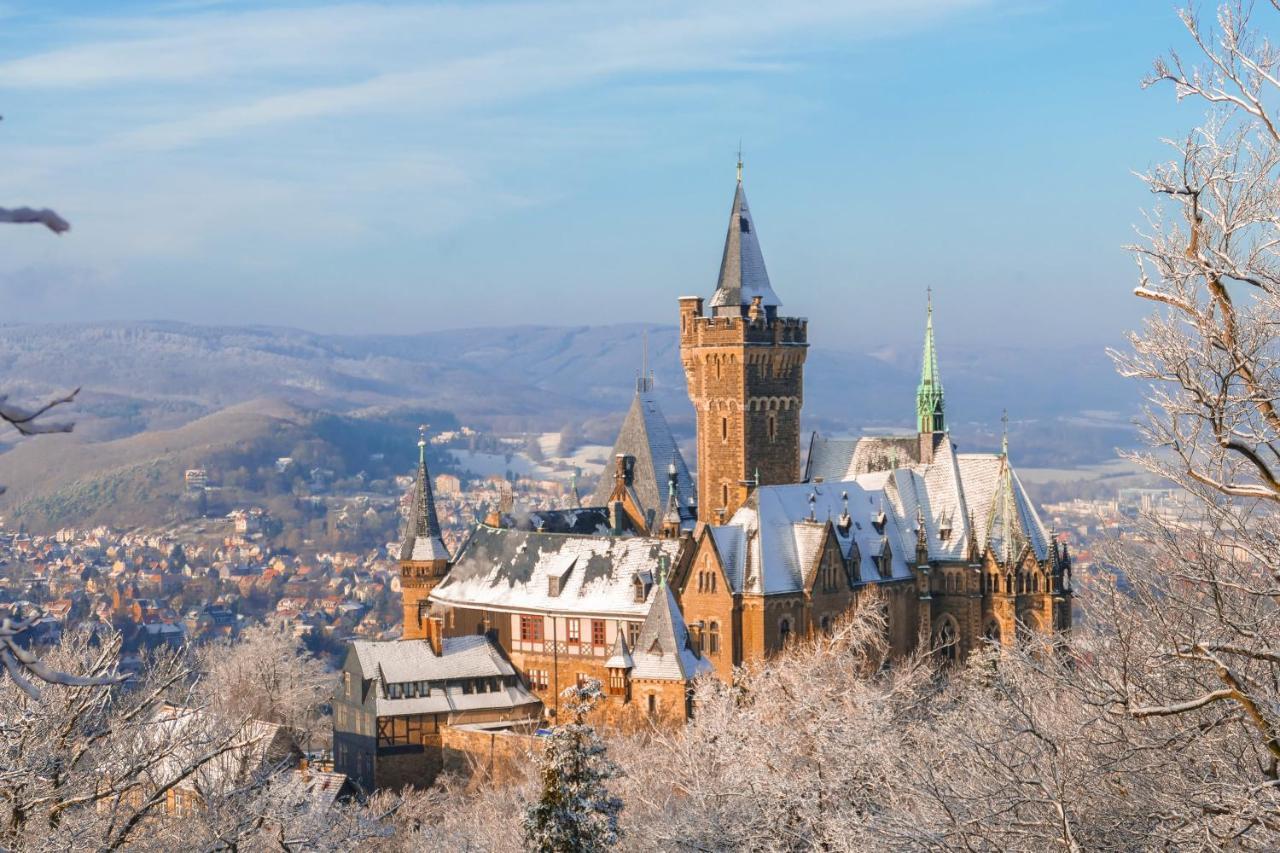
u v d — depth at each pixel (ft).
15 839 172.96
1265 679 156.25
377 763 552.00
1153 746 152.35
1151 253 129.29
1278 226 125.29
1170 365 130.41
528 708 581.12
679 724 507.71
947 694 363.56
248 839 209.97
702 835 261.85
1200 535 146.82
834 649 424.05
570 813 240.12
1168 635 151.33
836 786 254.27
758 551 524.52
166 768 222.07
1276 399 128.67
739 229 629.92
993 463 588.50
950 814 162.91
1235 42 121.80
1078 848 148.77
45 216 50.80
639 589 568.82
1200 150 125.29
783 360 628.69
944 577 579.48
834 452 636.07
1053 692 199.11
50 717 180.75
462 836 324.60
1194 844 146.61
